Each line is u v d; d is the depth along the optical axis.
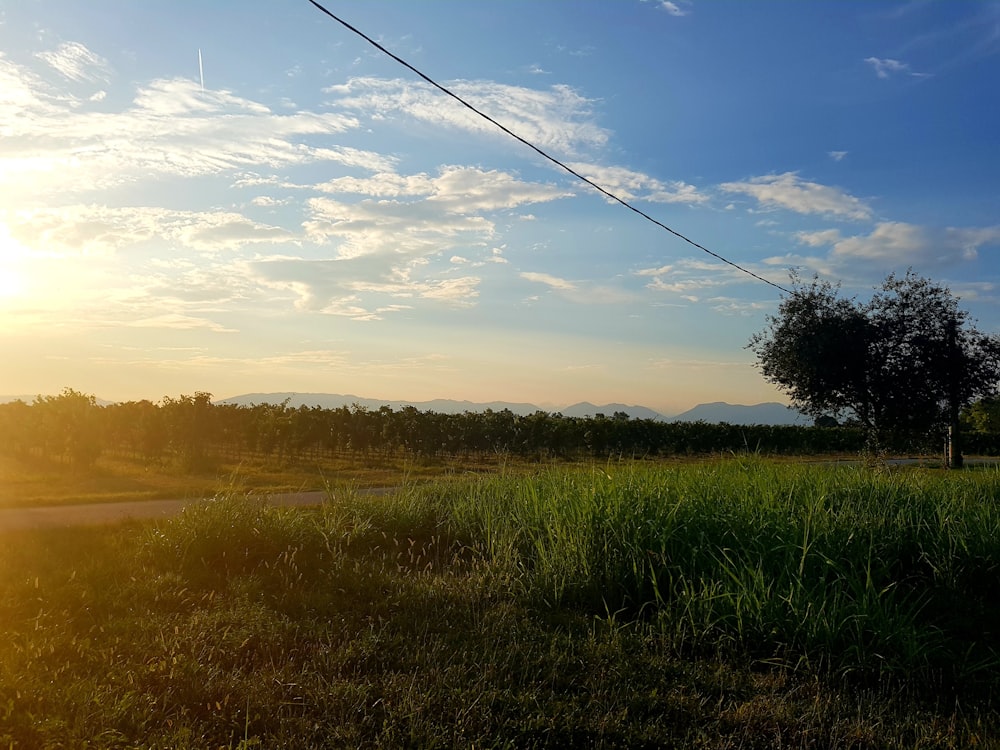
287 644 5.78
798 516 8.61
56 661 5.18
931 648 6.07
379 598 7.05
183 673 4.99
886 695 5.38
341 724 4.40
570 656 5.66
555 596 7.17
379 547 9.23
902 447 20.80
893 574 8.32
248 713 4.42
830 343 19.53
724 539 7.77
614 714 4.71
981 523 8.95
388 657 5.51
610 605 7.14
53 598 6.48
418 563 8.58
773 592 6.60
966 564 8.35
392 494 11.77
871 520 8.93
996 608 7.63
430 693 4.82
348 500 10.41
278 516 9.12
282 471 22.44
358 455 28.55
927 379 19.70
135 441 24.92
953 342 19.81
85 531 9.73
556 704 4.75
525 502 9.71
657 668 5.55
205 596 6.90
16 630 5.77
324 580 7.60
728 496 9.09
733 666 5.80
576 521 8.25
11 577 7.16
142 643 5.59
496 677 5.17
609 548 7.66
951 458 22.56
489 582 7.68
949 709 5.21
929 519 9.52
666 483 9.29
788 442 33.94
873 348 19.97
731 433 32.66
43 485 17.55
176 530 8.45
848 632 6.11
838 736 4.57
